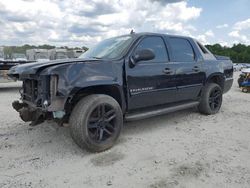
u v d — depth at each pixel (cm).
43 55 1512
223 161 346
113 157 360
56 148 392
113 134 391
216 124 526
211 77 588
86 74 364
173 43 504
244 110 666
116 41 466
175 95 501
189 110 637
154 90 452
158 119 557
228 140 430
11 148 392
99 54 446
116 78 394
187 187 281
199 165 334
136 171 319
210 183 289
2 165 335
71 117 363
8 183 291
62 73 345
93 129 376
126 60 412
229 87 671
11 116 584
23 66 391
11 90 1082
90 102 363
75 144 407
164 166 331
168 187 281
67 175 309
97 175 309
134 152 378
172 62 486
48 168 327
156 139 434
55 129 477
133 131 477
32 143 412
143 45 446
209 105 588
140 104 443
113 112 390
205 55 581
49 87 350
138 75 425
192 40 557
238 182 291
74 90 349
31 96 396
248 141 426
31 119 389
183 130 485
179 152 377
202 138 440
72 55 1373
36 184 289
